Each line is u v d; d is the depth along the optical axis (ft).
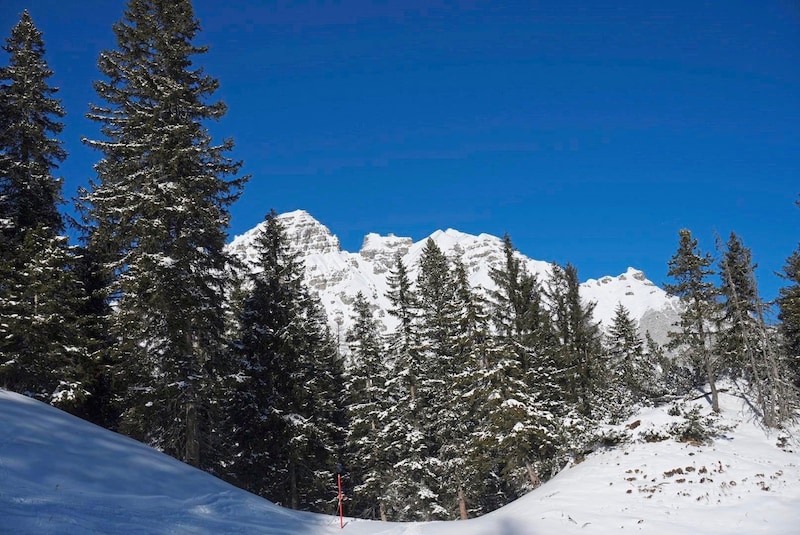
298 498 88.33
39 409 41.81
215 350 68.13
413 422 100.22
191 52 72.43
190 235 65.26
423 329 105.91
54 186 80.18
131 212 62.64
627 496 58.44
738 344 110.11
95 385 73.10
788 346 123.54
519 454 84.12
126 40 70.28
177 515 32.55
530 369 100.68
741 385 122.93
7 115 81.41
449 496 102.89
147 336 63.21
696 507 54.54
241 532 33.09
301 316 95.30
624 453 73.56
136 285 60.54
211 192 69.62
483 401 89.71
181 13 73.56
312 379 89.15
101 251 68.33
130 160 66.54
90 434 41.22
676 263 112.98
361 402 109.40
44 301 66.39
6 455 31.12
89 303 77.51
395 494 99.30
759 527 48.21
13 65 84.69
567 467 80.79
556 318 112.98
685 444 74.18
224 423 83.56
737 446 79.30
